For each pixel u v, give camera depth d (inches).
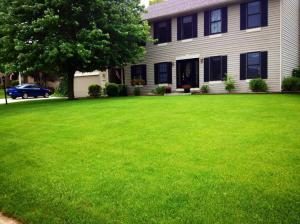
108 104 507.8
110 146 245.9
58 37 674.8
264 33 693.9
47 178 192.1
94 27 670.5
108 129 303.7
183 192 155.0
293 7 759.7
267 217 127.6
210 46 781.3
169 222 130.2
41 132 317.7
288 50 722.8
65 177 190.4
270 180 161.0
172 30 855.7
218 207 138.3
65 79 1129.4
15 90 1170.6
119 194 159.9
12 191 179.8
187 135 257.8
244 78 727.1
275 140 225.5
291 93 616.1
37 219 145.7
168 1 987.9
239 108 380.2
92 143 259.3
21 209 157.6
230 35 745.6
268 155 196.2
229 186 157.5
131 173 185.5
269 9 684.7
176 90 856.9
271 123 279.4
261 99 479.8
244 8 718.5
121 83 994.1
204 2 799.7
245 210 134.0
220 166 184.4
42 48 652.1
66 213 147.5
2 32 682.2
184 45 832.3
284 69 697.6
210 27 780.0
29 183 187.9
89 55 641.0
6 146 276.1
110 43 709.9
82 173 194.2
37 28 637.9
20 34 666.2
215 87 775.7
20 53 655.1
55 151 247.0
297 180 159.5
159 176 177.2
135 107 443.5
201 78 802.8
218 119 313.1
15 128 352.2
